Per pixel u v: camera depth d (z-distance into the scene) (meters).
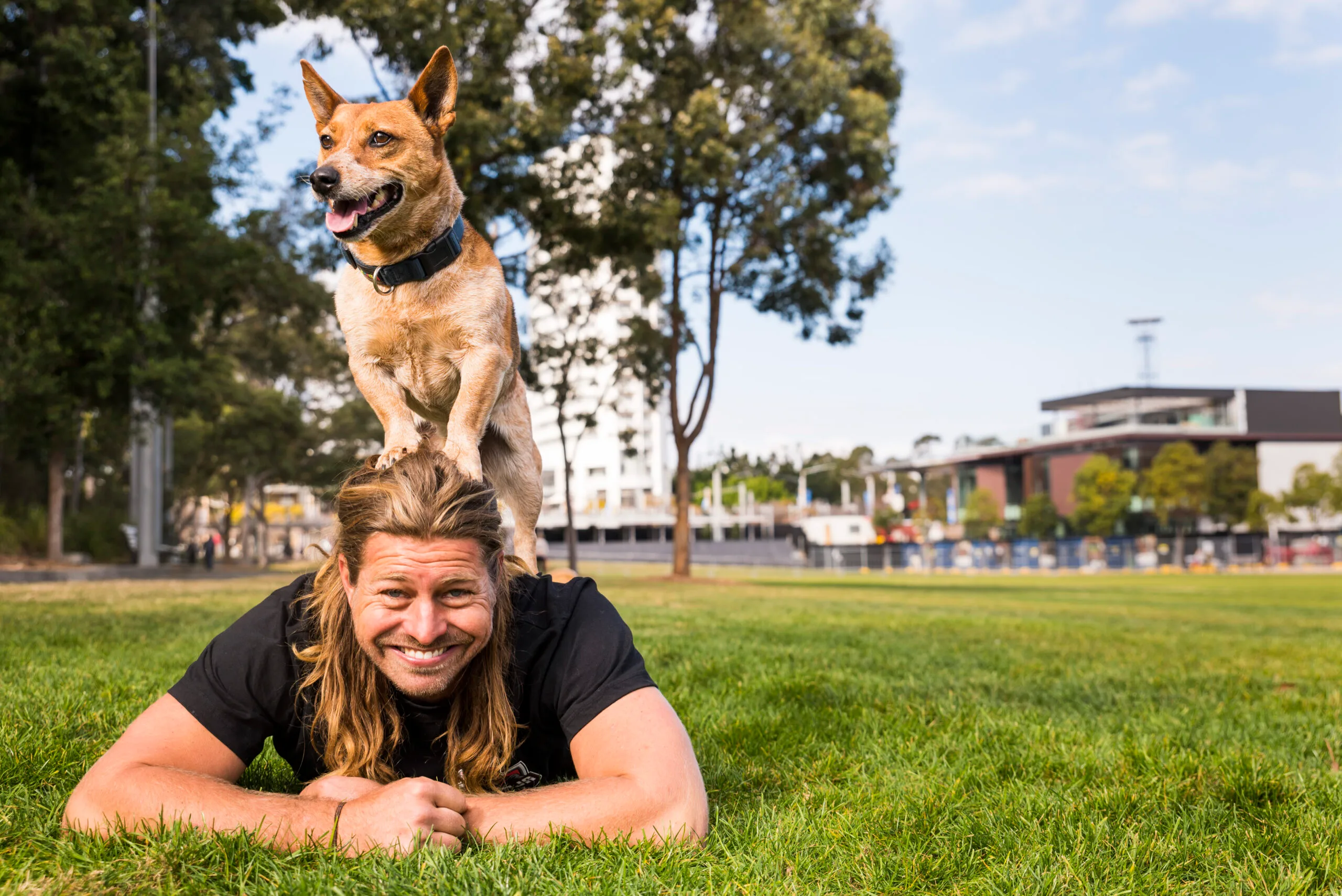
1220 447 63.69
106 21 19.88
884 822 2.50
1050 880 2.09
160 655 5.29
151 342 18.42
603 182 20.88
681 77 21.50
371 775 2.28
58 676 4.34
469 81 17.61
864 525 64.06
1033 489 76.75
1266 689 5.97
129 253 18.06
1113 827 2.56
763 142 21.73
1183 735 3.92
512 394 3.29
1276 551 61.25
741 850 2.18
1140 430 69.69
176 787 2.06
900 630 9.59
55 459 20.09
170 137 18.98
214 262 18.72
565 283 25.02
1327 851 2.38
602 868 1.98
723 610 12.01
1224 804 2.88
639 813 2.14
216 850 1.93
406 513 2.02
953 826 2.49
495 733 2.28
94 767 2.13
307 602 2.35
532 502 3.37
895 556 61.22
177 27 22.92
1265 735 4.18
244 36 23.84
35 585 15.48
